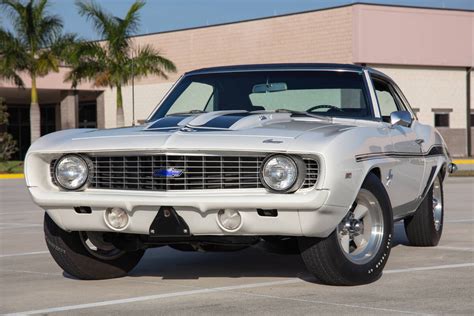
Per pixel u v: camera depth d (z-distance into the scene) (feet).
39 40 140.36
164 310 19.45
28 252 31.42
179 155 20.68
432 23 153.79
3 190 81.41
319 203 20.01
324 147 20.21
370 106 25.14
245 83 26.27
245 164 20.59
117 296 21.48
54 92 181.98
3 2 137.90
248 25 162.81
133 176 21.33
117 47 140.26
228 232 20.62
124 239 23.09
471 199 57.47
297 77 25.98
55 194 21.84
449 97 158.92
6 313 19.63
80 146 21.75
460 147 161.27
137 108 180.04
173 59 175.42
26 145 203.21
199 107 26.25
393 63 149.89
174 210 20.68
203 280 23.67
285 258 27.73
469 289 21.61
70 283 23.81
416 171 26.71
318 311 18.94
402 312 18.78
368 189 22.34
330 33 150.00
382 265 22.81
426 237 30.27
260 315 18.62
